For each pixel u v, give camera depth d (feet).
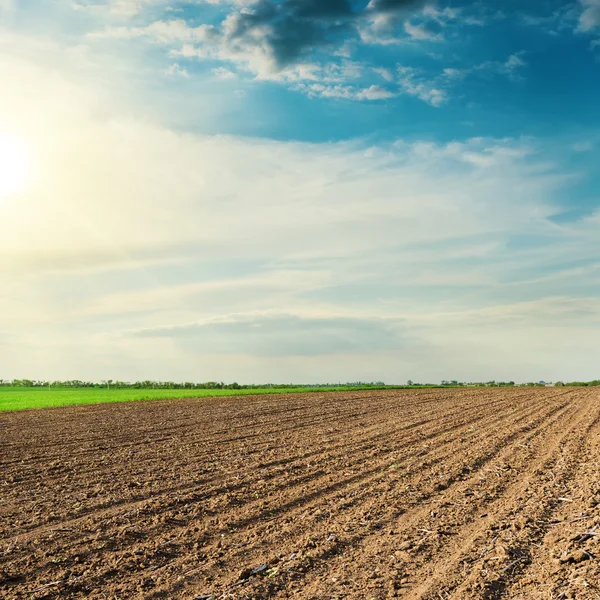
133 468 38.40
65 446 49.42
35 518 26.07
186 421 71.10
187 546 22.15
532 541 21.54
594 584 16.35
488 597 16.58
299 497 29.60
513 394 132.67
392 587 17.60
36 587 18.34
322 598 16.98
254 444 49.80
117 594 17.76
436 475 34.94
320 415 78.84
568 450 43.11
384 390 171.83
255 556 20.86
